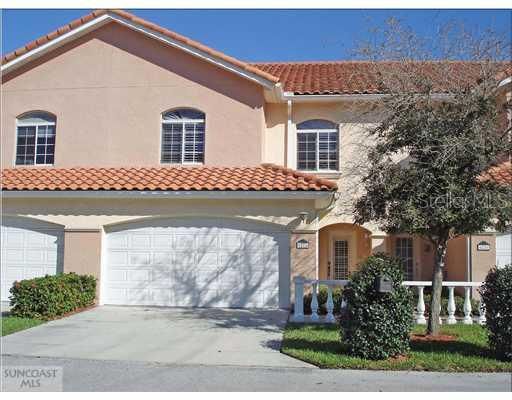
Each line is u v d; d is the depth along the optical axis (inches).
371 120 623.8
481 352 399.9
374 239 735.1
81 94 723.4
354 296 387.9
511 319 372.5
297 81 794.8
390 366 362.6
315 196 605.0
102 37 727.1
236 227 639.1
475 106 420.5
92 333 479.8
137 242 650.2
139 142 709.9
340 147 731.4
